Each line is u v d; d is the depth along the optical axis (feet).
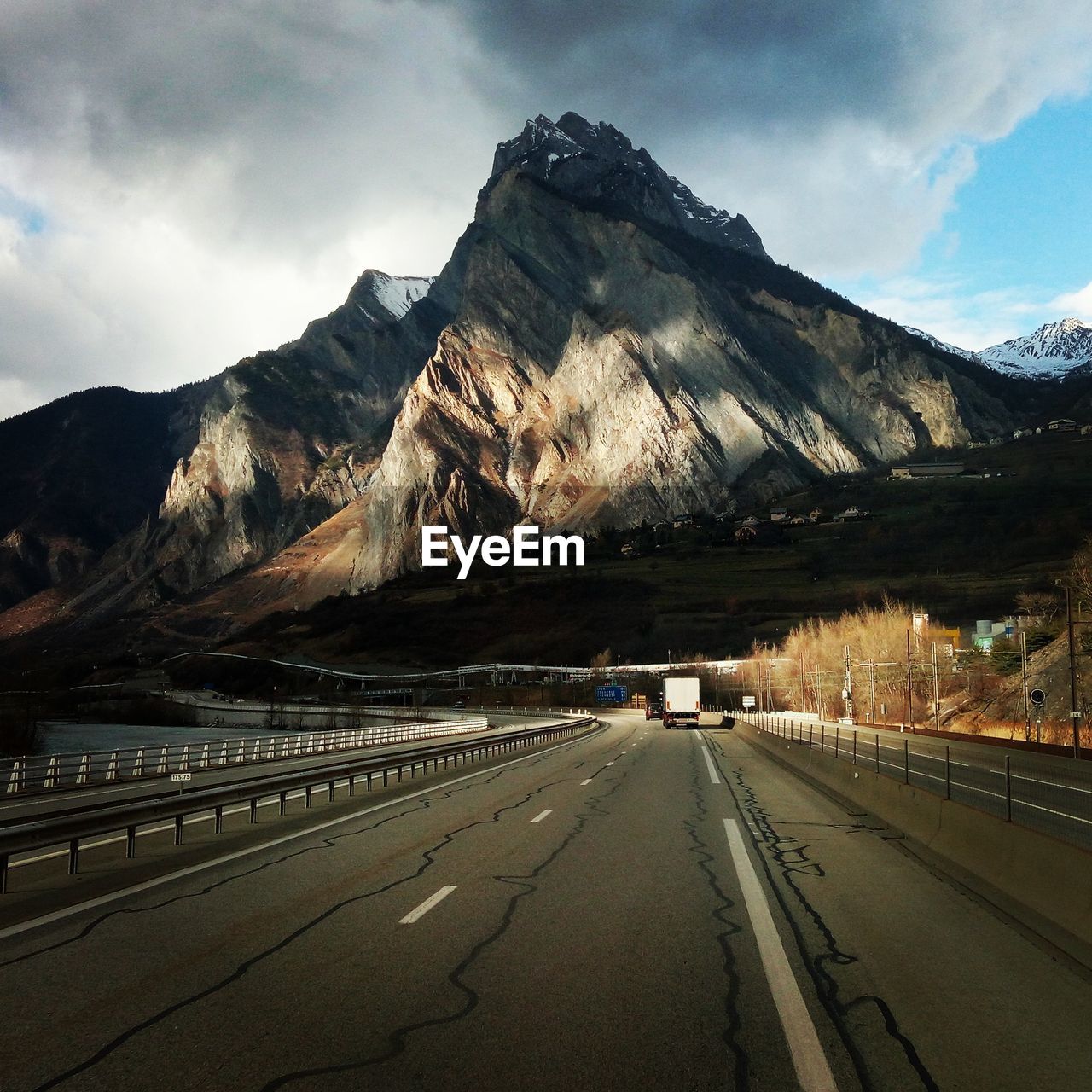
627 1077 19.47
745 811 68.64
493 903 36.58
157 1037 21.59
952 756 127.24
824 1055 20.68
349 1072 19.69
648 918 34.01
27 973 26.68
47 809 80.28
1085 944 30.40
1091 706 209.46
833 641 377.09
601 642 634.43
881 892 38.91
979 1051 20.99
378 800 77.56
